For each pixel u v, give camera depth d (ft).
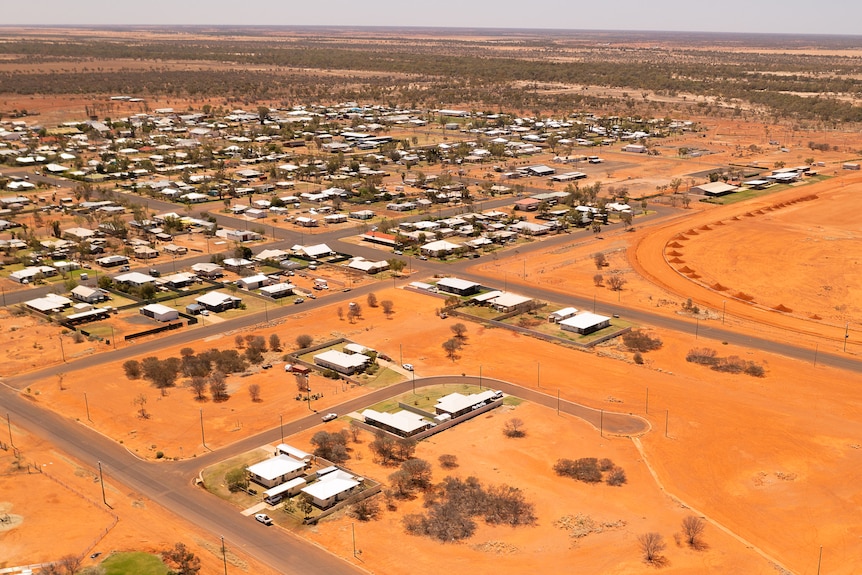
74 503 350.02
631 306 621.31
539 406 450.30
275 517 342.03
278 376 489.67
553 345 542.57
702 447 402.11
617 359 516.73
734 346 538.06
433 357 520.83
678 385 476.54
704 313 604.90
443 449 400.67
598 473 374.84
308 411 442.09
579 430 420.77
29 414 437.58
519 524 335.06
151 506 349.00
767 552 316.19
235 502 353.31
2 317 593.83
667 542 321.52
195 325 580.71
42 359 515.50
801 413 438.40
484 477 373.20
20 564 304.50
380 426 420.36
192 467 382.83
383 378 486.79
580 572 303.27
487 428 424.05
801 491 360.89
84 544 318.45
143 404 447.01
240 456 392.06
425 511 345.31
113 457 392.27
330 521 338.54
